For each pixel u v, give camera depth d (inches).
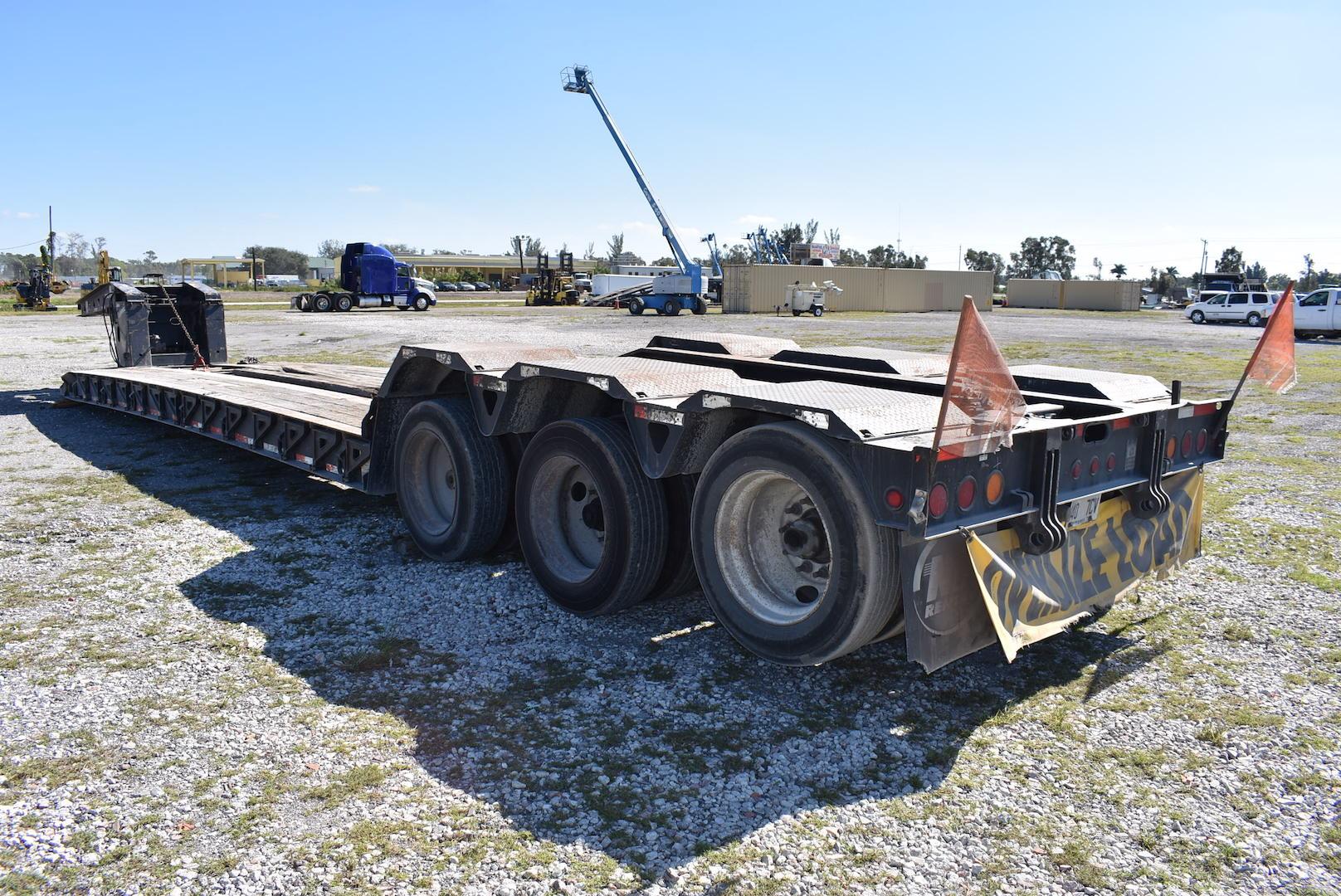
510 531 207.3
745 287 1846.7
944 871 100.1
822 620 133.3
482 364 186.9
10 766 119.6
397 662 153.9
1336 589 188.5
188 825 107.2
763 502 148.3
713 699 141.3
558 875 98.9
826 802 113.6
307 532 232.2
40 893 95.3
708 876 99.0
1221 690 143.9
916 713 137.0
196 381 358.9
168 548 216.8
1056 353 807.1
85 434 382.6
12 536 226.5
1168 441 163.2
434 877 98.4
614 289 2085.4
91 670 149.2
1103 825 108.9
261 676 147.6
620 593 165.9
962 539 130.0
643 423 154.7
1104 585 153.6
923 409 137.0
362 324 1194.6
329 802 112.2
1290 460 323.9
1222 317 1417.3
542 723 133.3
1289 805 112.7
